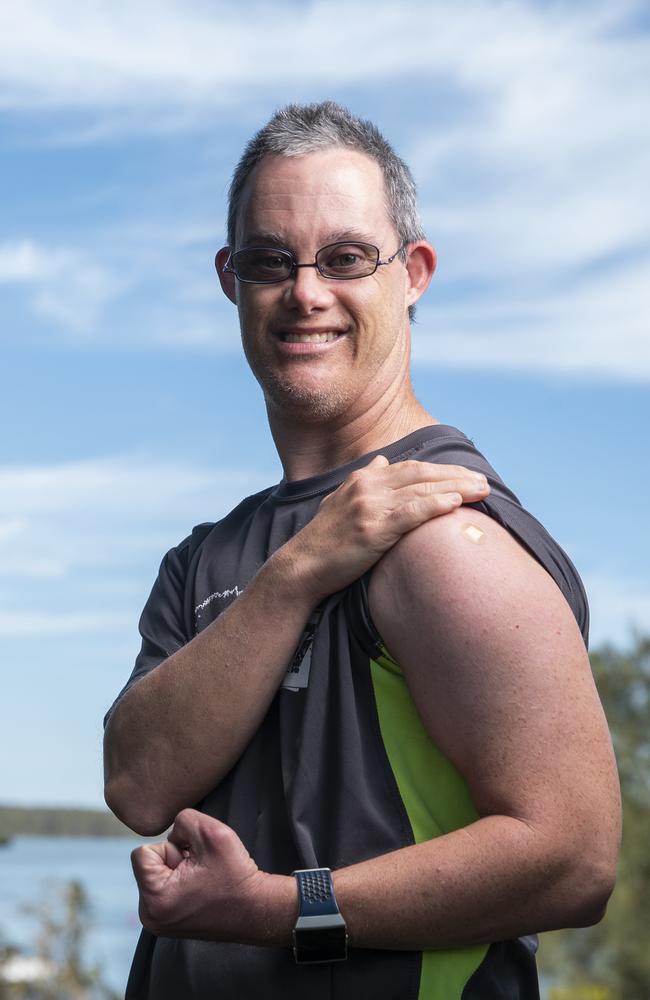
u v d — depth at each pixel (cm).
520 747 194
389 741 208
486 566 201
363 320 238
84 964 1656
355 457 245
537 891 192
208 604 245
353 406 242
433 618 200
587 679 201
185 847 204
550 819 191
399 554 207
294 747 212
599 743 197
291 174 239
